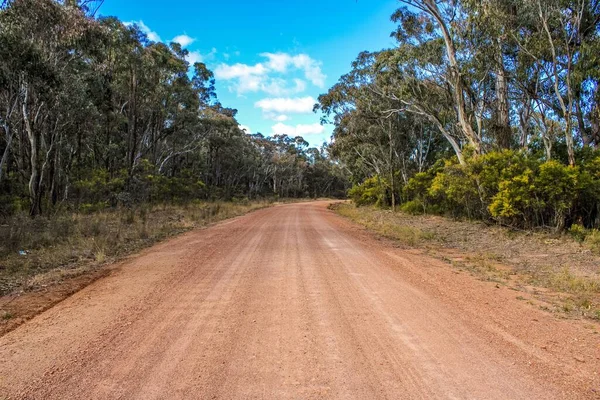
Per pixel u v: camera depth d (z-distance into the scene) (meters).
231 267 7.94
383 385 3.17
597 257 9.66
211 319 4.80
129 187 26.72
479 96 20.27
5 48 13.99
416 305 5.36
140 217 19.55
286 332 4.36
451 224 18.14
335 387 3.14
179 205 29.67
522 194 13.38
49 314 5.11
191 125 39.25
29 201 20.33
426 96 22.80
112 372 3.42
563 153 16.83
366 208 35.53
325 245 11.18
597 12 15.26
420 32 21.55
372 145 32.97
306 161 96.56
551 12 14.80
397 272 7.52
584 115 17.56
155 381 3.25
